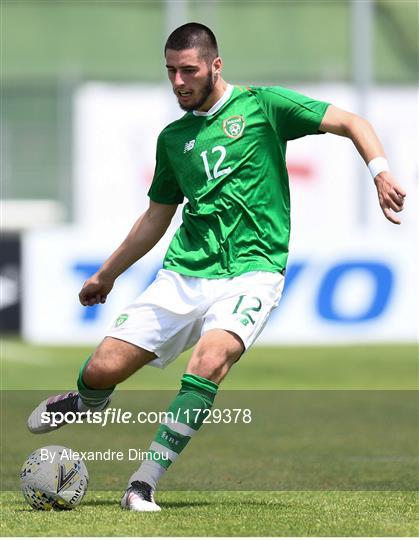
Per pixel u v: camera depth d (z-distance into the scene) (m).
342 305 68.62
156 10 104.31
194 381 20.36
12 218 97.69
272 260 21.41
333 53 96.62
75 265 68.69
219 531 18.06
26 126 102.31
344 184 81.06
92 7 104.81
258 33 97.50
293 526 18.67
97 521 18.97
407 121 80.50
